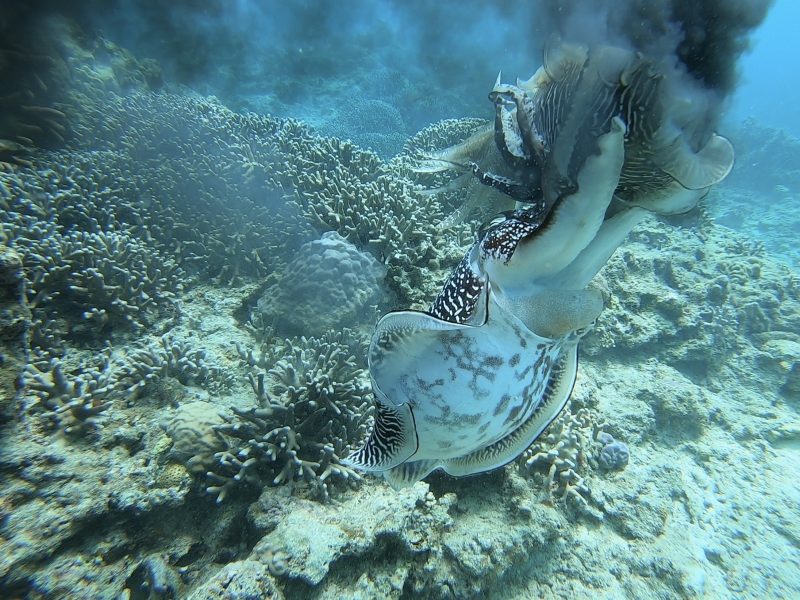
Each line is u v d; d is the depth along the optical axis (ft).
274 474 2.42
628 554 2.60
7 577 1.88
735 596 2.65
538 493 2.59
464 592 2.14
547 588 2.42
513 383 1.55
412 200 3.80
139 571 2.16
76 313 2.94
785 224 11.80
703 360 4.33
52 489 2.06
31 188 3.57
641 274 4.62
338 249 3.30
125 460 2.26
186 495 2.28
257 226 3.74
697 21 0.96
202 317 3.26
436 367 1.55
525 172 1.54
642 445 3.41
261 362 2.95
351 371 2.86
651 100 1.03
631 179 1.24
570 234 1.27
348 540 2.06
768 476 3.55
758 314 4.97
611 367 3.97
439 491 2.47
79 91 5.24
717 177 1.13
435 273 3.50
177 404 2.56
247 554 2.23
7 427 2.08
